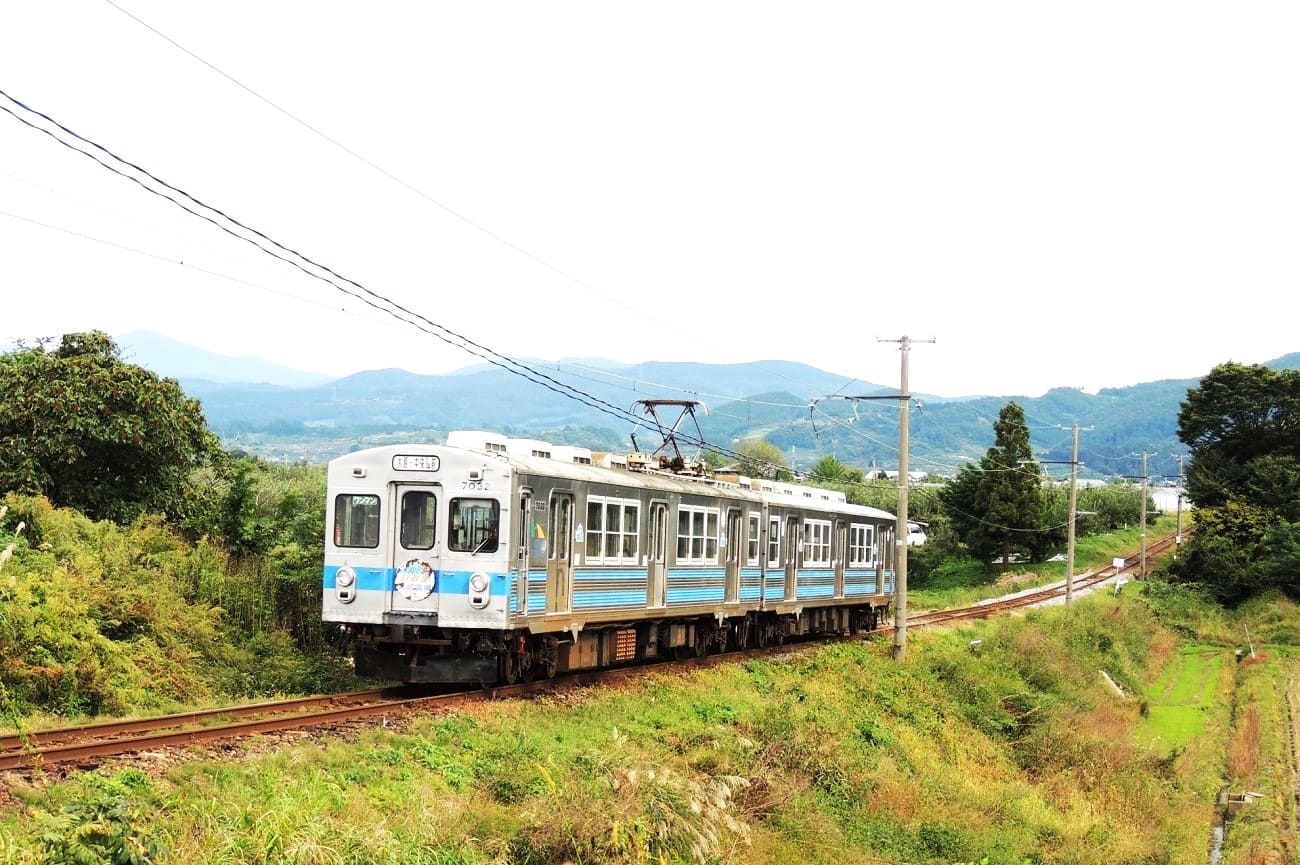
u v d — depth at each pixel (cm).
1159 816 2694
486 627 1766
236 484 2391
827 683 2670
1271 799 2980
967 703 3086
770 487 3067
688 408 2898
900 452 3256
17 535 1797
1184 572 6775
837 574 3328
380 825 1082
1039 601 5591
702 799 1448
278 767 1194
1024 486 6912
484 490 1786
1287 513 6669
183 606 1905
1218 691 4591
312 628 2123
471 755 1430
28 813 949
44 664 1512
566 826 1252
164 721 1390
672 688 2138
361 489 1833
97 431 2200
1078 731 3103
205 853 941
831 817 1794
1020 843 2072
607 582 2105
